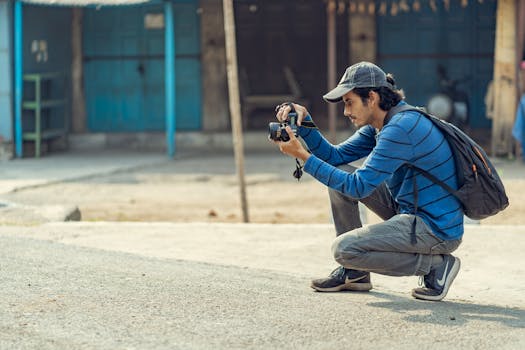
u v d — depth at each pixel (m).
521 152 23.44
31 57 25.98
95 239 11.96
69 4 23.94
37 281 8.81
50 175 21.86
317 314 7.66
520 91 23.81
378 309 7.87
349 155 8.30
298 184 21.00
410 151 7.54
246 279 9.25
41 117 26.69
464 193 7.69
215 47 27.72
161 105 28.08
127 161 24.58
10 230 12.52
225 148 27.19
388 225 7.79
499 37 23.94
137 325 7.28
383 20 27.36
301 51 27.83
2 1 24.75
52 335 6.99
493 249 11.23
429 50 27.27
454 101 26.69
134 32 27.91
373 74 7.60
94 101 28.03
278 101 27.44
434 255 8.03
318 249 11.42
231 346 6.71
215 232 12.52
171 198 19.30
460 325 7.36
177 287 8.67
